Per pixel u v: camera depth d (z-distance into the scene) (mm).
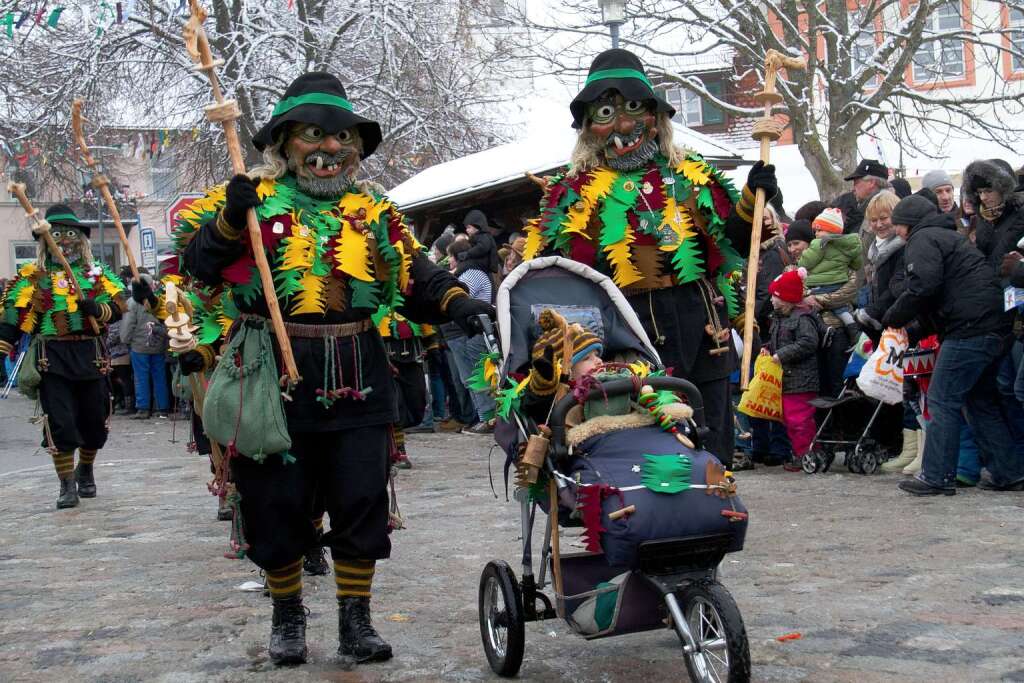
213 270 4402
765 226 4930
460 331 11617
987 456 7586
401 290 4688
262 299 4453
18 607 5641
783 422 8828
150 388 17219
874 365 7969
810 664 4234
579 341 4223
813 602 5051
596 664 4391
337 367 4434
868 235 10016
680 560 3828
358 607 4551
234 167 4273
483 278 11656
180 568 6434
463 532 6996
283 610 4590
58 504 8898
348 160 4625
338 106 4523
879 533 6348
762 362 8734
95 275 8945
